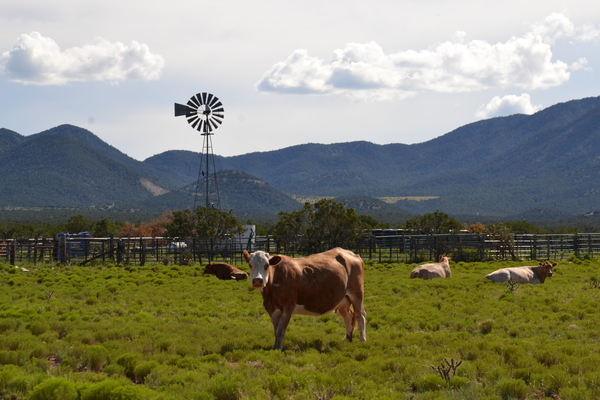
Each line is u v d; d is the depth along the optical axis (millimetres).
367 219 92188
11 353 10508
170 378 9477
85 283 24375
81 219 104375
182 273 30219
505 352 11055
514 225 91812
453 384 9242
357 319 13016
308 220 48094
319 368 10445
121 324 14188
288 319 11984
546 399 8609
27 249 43875
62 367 10039
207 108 67500
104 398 8297
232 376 9539
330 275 12336
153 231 101312
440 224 62938
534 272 23844
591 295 19297
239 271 27719
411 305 17844
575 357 10531
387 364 10484
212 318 15883
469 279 24734
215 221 57312
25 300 18891
